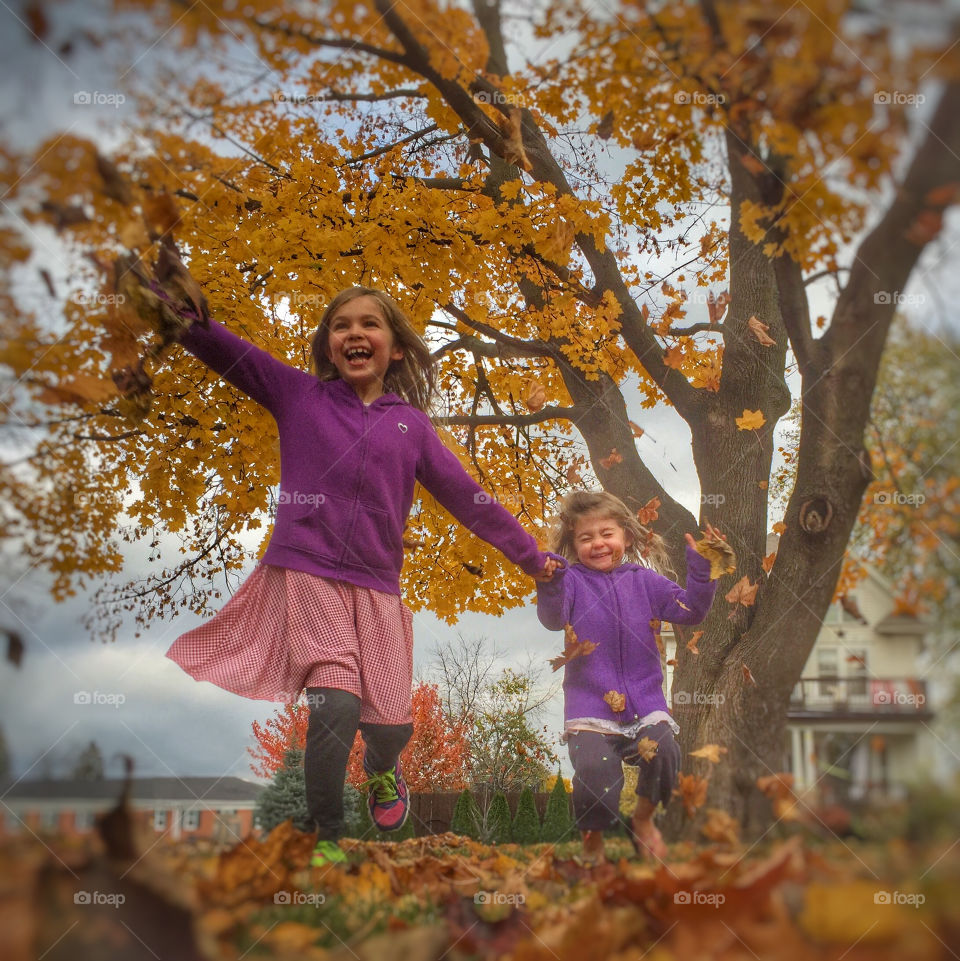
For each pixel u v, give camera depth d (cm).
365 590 264
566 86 277
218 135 273
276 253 356
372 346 304
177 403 378
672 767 269
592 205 356
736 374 369
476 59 273
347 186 402
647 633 307
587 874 217
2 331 196
